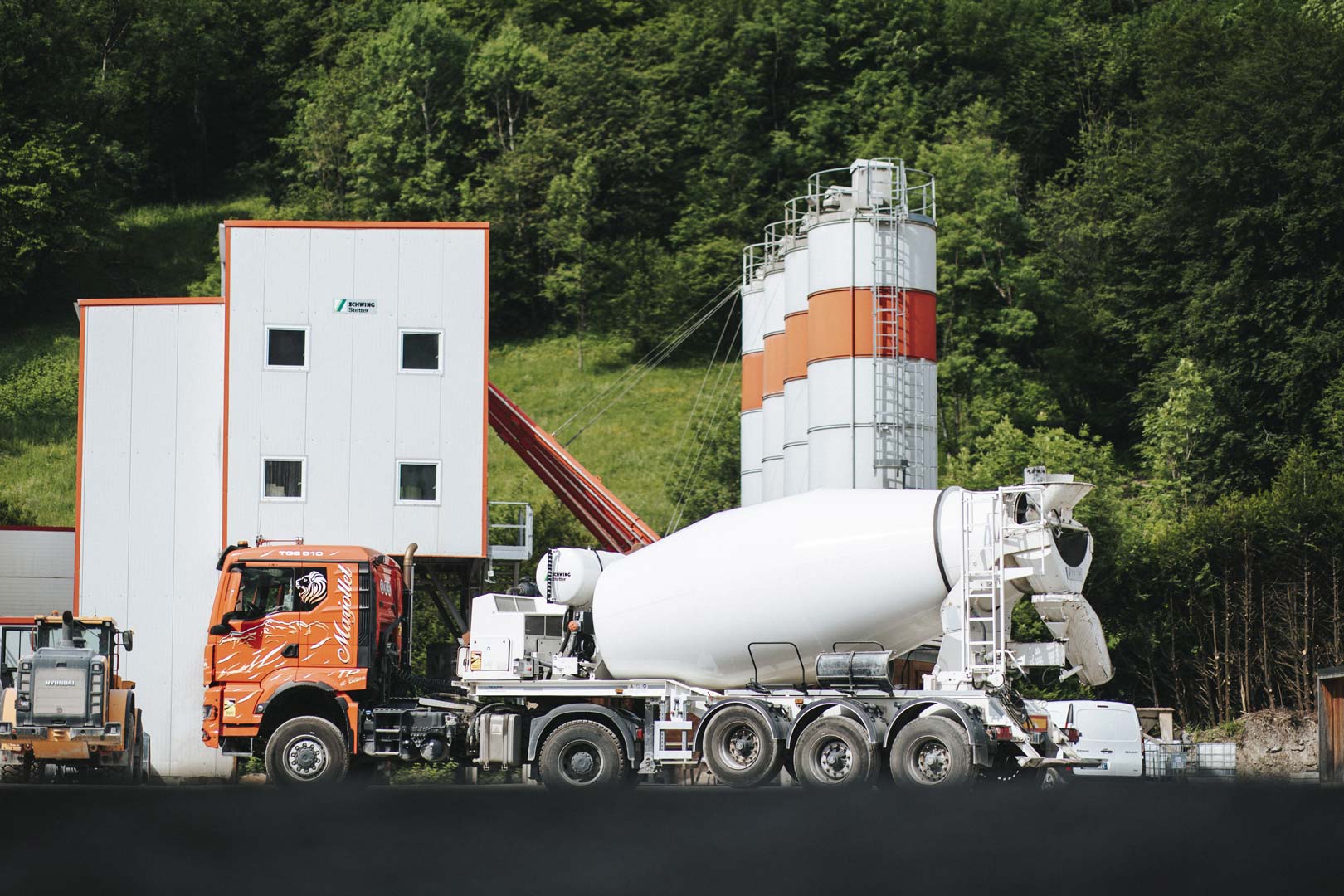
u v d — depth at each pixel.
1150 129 99.19
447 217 111.50
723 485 74.06
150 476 40.06
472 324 39.38
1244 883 12.67
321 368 39.03
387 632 27.23
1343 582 55.03
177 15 130.50
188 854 14.67
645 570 26.73
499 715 26.30
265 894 11.98
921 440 45.16
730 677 26.39
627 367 99.06
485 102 120.75
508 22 129.75
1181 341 86.12
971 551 24.70
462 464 39.06
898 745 23.66
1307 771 45.25
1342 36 83.00
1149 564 56.69
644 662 26.75
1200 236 84.19
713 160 111.06
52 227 103.50
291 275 39.12
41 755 30.12
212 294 104.38
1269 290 78.06
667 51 124.62
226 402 38.69
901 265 45.41
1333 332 76.00
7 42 114.75
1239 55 94.62
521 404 94.44
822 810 19.30
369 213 112.19
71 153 109.31
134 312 40.38
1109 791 23.59
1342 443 70.19
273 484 38.72
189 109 130.62
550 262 109.44
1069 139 111.75
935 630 25.53
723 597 25.98
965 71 114.62
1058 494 24.73
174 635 39.66
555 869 13.50
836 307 45.34
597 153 111.50
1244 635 54.97
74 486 81.50
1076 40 114.75
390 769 33.00
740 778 24.64
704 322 102.00
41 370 93.31
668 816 18.53
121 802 21.12
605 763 25.56
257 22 139.00
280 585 26.39
